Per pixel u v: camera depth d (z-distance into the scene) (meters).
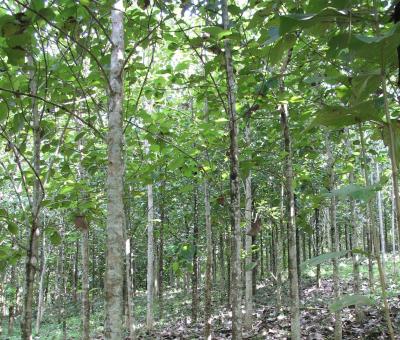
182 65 5.01
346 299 1.34
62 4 3.80
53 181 5.11
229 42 4.34
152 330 11.00
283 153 5.37
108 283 2.73
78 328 14.66
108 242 2.80
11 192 8.91
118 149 2.92
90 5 3.54
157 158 5.66
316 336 8.08
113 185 2.87
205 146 5.54
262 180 9.73
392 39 1.27
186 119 7.29
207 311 7.27
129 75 5.04
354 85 1.52
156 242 15.45
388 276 16.86
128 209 6.94
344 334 8.04
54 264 22.00
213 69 4.41
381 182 1.47
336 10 1.33
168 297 18.31
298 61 4.69
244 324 9.98
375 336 7.65
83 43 3.92
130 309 6.96
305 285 16.55
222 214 9.02
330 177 7.59
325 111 1.46
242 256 8.82
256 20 2.64
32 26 2.96
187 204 12.37
